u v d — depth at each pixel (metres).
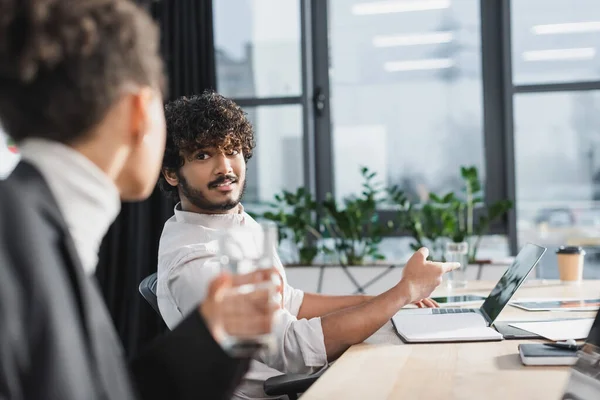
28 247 0.58
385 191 3.93
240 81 4.02
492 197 3.83
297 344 1.43
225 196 1.67
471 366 1.12
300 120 3.96
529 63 3.77
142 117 0.72
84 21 0.65
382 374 1.08
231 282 0.78
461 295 2.06
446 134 3.88
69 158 0.69
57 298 0.57
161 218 3.71
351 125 3.97
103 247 3.69
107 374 0.63
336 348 1.43
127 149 0.73
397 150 3.93
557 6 3.73
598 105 3.70
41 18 0.64
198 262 1.51
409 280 1.50
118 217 3.70
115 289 3.69
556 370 1.08
